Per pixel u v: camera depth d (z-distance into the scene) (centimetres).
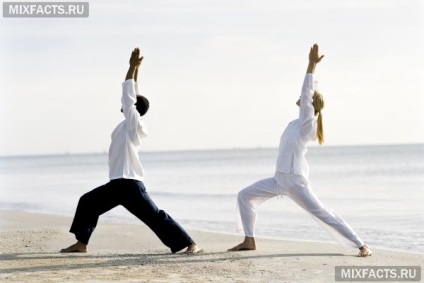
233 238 1129
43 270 792
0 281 722
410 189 2664
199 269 800
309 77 887
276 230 1312
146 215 898
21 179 5022
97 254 923
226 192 2673
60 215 1653
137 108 916
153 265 827
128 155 888
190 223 1478
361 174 4331
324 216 886
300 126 886
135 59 895
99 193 905
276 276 759
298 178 885
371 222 1465
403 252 937
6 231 1234
